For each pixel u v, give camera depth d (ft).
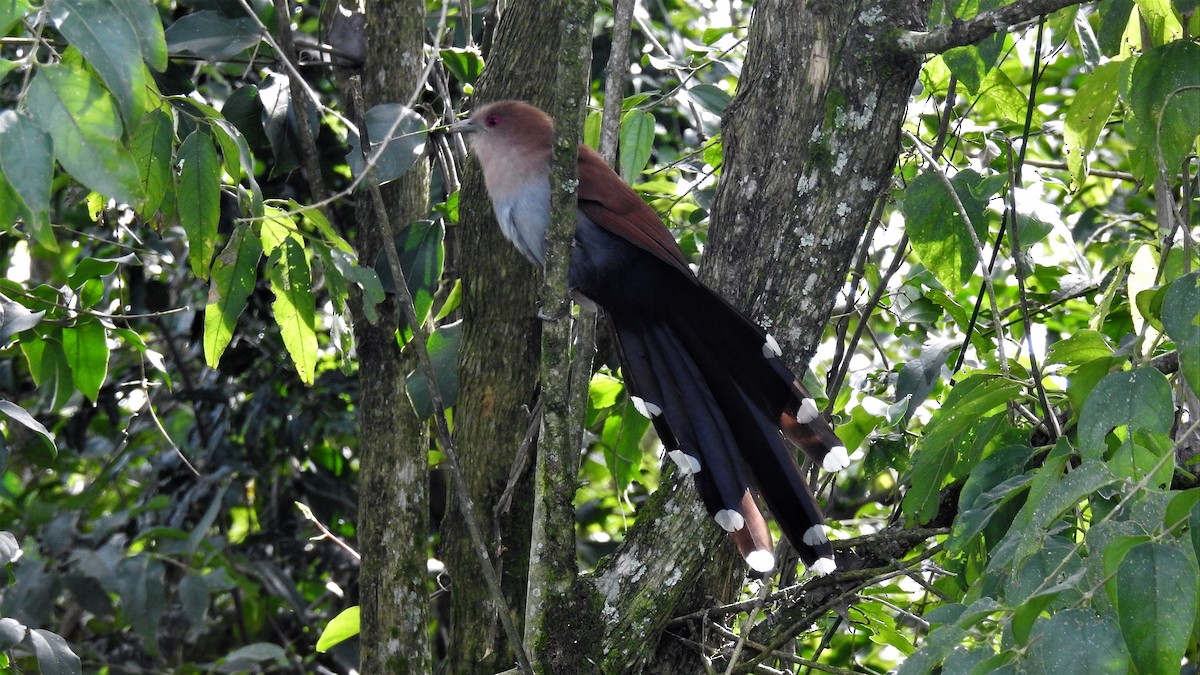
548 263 19.44
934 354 25.18
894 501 29.19
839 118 21.33
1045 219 23.26
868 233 26.27
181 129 21.95
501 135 24.80
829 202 21.54
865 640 32.60
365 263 27.12
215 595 43.19
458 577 25.27
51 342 26.68
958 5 23.61
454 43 34.24
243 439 40.60
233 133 20.62
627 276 23.17
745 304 22.03
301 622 40.81
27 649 27.76
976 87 23.85
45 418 43.27
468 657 24.88
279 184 37.06
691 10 46.42
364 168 23.13
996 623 15.47
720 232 22.45
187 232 21.16
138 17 15.99
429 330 28.35
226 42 25.12
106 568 33.14
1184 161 21.66
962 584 23.58
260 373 40.50
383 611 25.40
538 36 26.50
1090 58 26.94
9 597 33.04
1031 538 15.38
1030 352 21.56
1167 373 22.15
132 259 26.89
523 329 25.43
